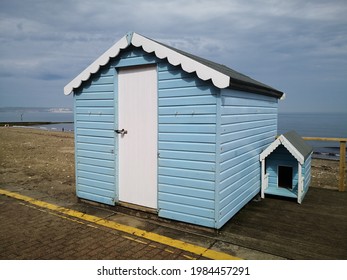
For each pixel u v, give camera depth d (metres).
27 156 12.20
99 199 5.39
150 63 4.52
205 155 4.09
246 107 5.02
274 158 6.11
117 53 4.75
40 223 4.61
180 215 4.38
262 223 4.60
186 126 4.21
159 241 3.93
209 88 3.97
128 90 4.89
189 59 3.95
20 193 6.30
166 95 4.37
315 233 4.23
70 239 4.01
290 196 5.65
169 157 4.42
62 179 7.77
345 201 5.77
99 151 5.32
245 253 3.61
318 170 11.16
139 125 4.80
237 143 4.69
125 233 4.20
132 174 4.96
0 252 3.63
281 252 3.64
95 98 5.28
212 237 4.05
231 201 4.57
